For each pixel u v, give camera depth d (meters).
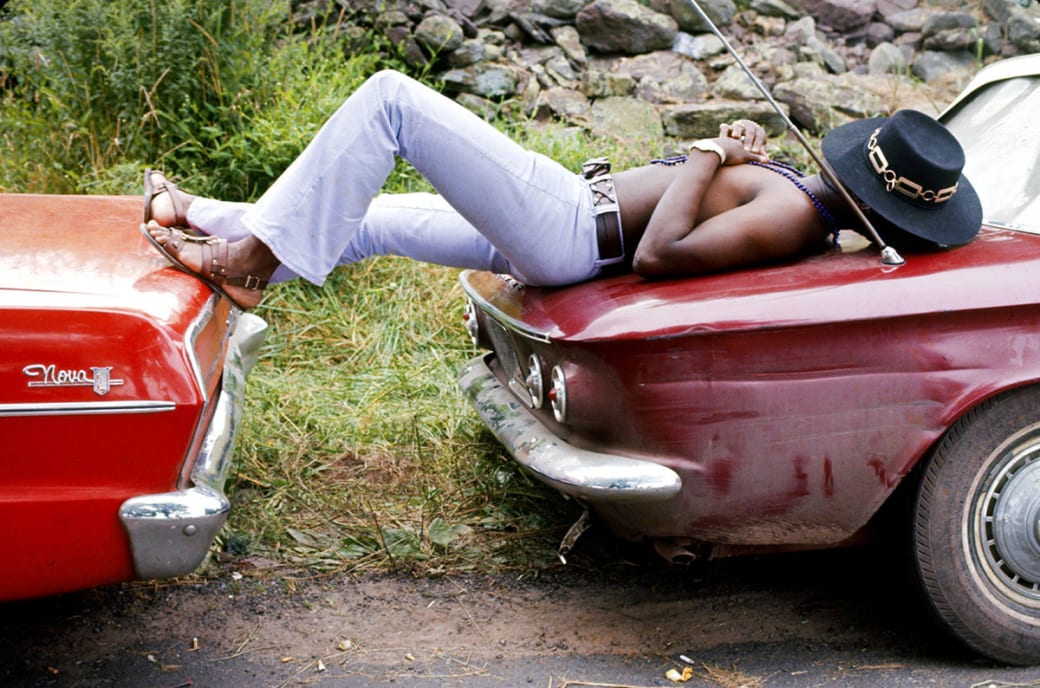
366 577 3.27
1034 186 3.19
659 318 2.56
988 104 3.65
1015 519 2.73
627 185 3.02
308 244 2.79
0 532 2.22
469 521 3.55
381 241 3.22
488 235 2.95
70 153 5.12
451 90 6.59
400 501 3.64
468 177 2.83
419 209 3.23
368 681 2.74
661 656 2.88
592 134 6.35
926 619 2.84
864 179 2.79
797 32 7.14
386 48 6.59
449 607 3.12
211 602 3.09
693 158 2.90
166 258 2.75
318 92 5.35
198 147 5.06
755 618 3.08
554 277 3.02
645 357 2.55
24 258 2.53
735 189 2.90
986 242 2.89
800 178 2.92
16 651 2.81
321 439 3.94
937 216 2.79
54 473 2.24
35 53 5.27
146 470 2.29
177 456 2.30
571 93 6.64
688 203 2.82
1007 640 2.78
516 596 3.20
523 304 3.02
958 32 7.11
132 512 2.26
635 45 6.96
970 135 3.60
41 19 5.14
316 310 4.76
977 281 2.63
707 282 2.74
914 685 2.73
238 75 5.25
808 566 3.39
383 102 2.76
